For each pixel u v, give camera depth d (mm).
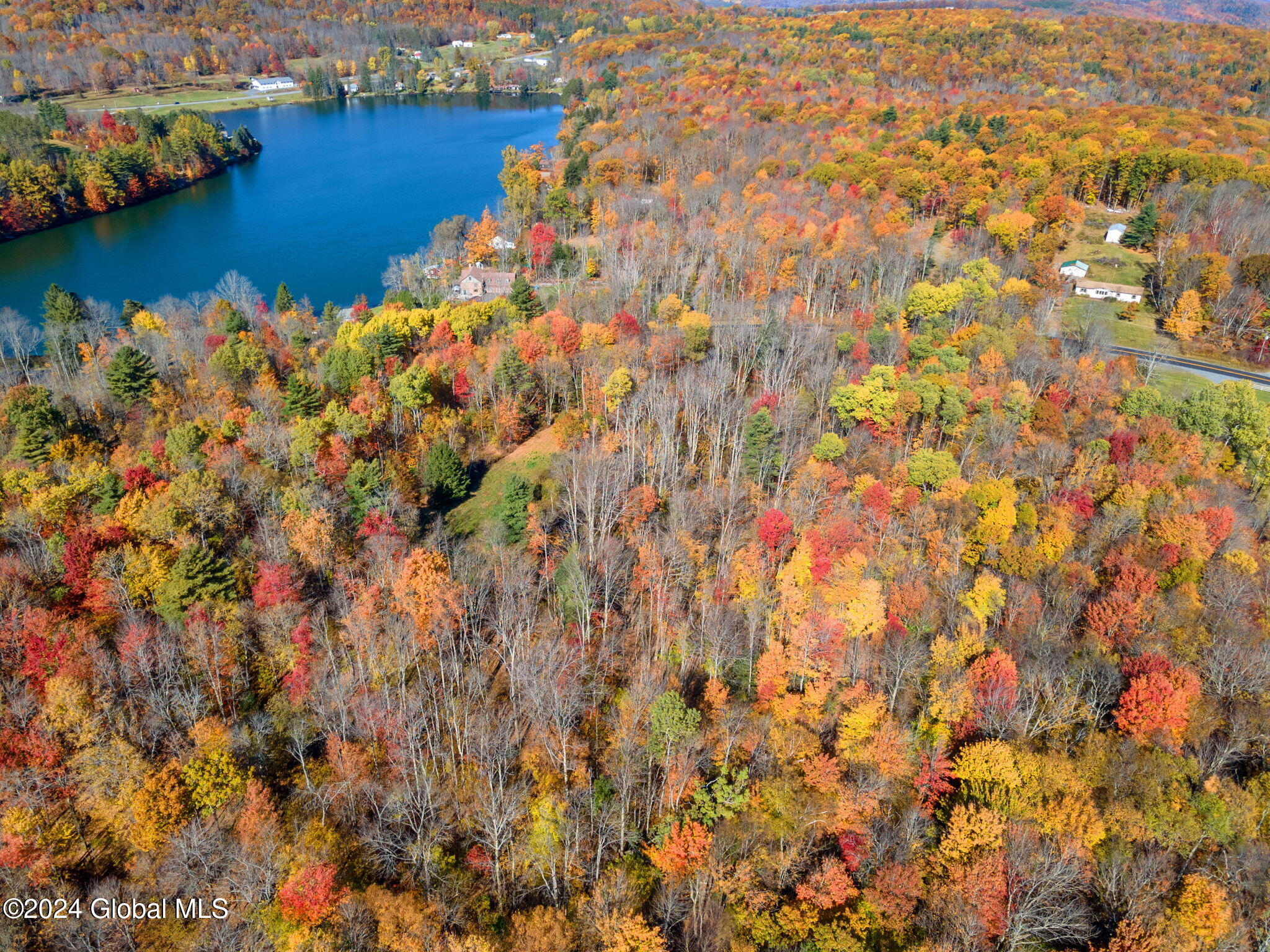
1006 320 143000
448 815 67250
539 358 126938
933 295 147000
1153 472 99688
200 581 79812
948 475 99000
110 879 61688
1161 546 89188
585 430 117812
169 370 138375
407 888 62062
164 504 88250
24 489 97250
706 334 131500
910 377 117188
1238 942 54562
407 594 82000
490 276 194500
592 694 78125
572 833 65625
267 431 106500
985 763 66188
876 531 93875
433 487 107688
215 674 75688
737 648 81375
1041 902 58219
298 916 57594
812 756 70250
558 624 85625
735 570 88625
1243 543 91750
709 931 59250
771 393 118562
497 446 120000
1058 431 110750
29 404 108688
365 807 68062
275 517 92375
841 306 160500
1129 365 135375
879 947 58562
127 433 119688
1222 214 179750
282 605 80562
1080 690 75312
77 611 81938
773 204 191000
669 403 113688
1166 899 58438
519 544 97562
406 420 119125
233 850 62688
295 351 138375
